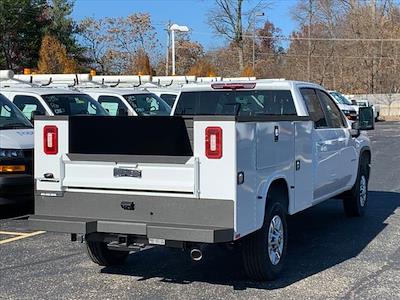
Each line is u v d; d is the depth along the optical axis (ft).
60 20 143.95
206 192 17.81
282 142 20.86
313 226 29.96
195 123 17.79
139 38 170.81
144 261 23.41
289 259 23.63
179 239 17.76
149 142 20.01
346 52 201.36
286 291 19.54
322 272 21.75
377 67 195.31
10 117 33.30
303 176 23.09
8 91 39.27
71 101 40.50
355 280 20.74
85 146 20.06
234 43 184.96
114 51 167.73
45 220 19.30
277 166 20.52
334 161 27.32
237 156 17.61
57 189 19.74
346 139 29.14
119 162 18.83
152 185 18.42
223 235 17.48
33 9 133.39
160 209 18.45
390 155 65.00
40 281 20.68
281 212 21.15
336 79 202.59
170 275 21.50
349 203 31.48
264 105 25.40
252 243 19.77
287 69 217.15
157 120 19.81
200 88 26.45
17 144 30.07
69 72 101.91
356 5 203.31
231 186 17.58
